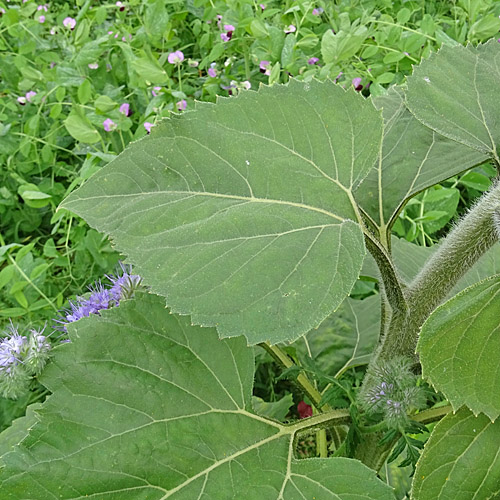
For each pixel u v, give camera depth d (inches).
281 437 15.9
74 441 15.0
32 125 38.4
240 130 15.3
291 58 37.1
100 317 16.2
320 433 21.8
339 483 15.1
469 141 16.5
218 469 15.2
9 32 47.8
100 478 14.7
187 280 13.6
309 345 22.7
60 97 38.8
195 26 45.3
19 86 41.2
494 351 14.2
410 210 32.4
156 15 41.0
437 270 16.7
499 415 14.4
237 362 16.3
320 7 44.4
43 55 44.5
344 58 33.4
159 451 15.2
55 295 32.4
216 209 14.6
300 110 15.4
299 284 13.5
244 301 13.4
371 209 18.1
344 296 13.2
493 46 18.2
